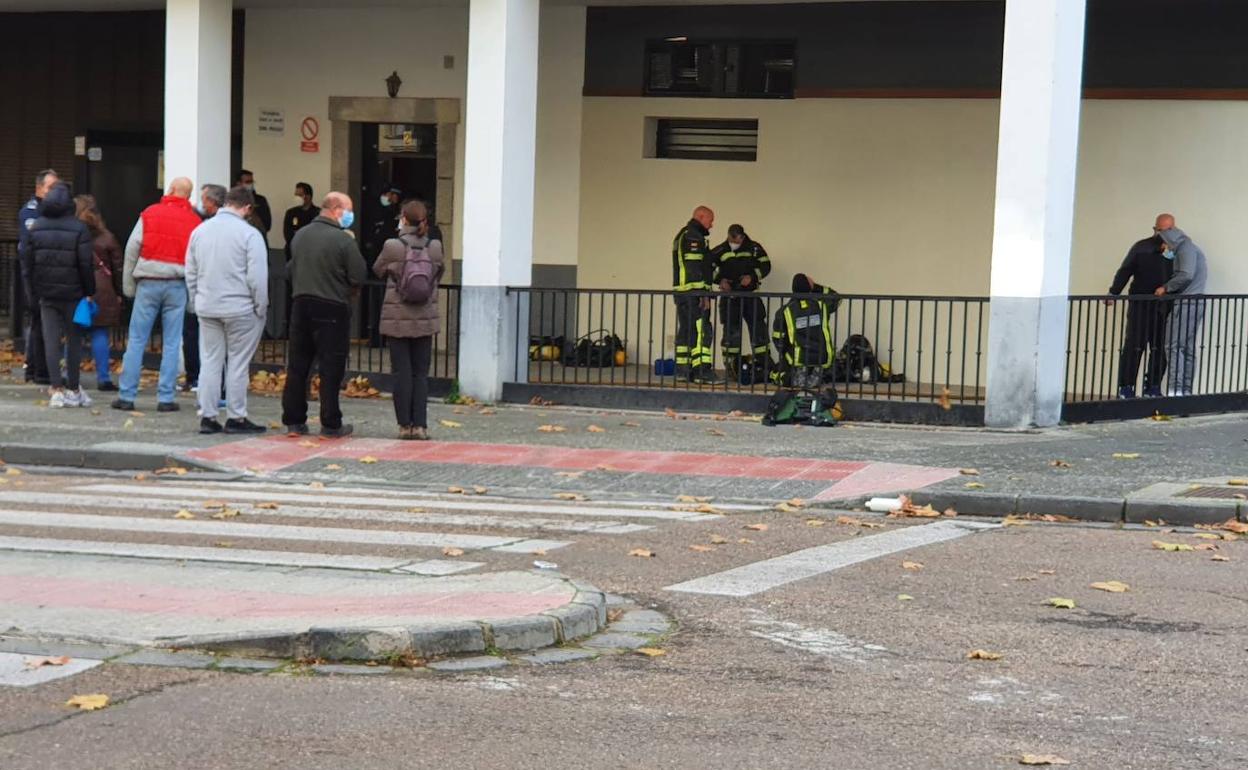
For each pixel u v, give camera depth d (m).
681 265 18.22
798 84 19.16
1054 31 14.46
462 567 9.14
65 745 5.88
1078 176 18.12
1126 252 17.97
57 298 15.62
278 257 21.42
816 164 19.17
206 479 12.90
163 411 15.69
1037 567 9.49
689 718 6.39
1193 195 17.67
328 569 8.95
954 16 18.48
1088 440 14.30
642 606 8.39
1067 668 7.23
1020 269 14.77
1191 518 11.10
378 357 19.64
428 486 12.67
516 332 17.08
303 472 13.06
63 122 23.11
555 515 11.27
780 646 7.59
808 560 9.65
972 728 6.30
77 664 6.93
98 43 22.86
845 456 13.41
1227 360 17.14
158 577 8.58
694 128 19.86
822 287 18.73
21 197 23.45
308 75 21.38
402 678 6.88
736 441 14.32
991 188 18.45
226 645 7.14
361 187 21.50
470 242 16.88
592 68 19.95
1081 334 17.91
